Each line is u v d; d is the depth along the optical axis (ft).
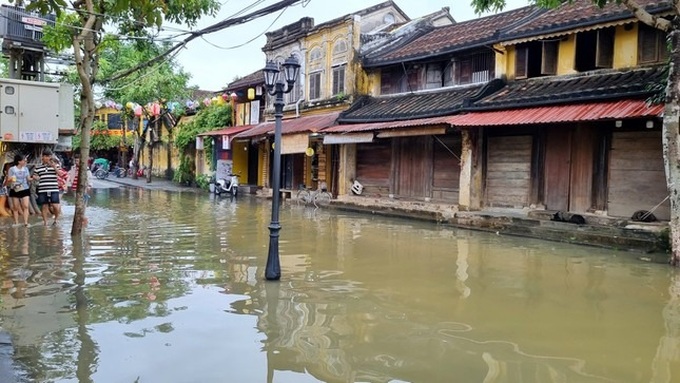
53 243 35.12
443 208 52.49
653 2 41.09
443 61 59.21
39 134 43.19
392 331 19.01
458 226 47.52
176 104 104.12
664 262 31.27
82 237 37.93
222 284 25.27
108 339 17.75
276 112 26.43
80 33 39.04
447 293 24.20
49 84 43.52
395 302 22.66
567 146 43.98
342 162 66.69
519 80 49.65
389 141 61.36
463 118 46.73
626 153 40.29
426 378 15.11
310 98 76.95
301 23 78.69
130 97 99.04
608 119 35.83
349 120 62.64
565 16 46.57
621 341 18.13
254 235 40.91
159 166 131.23
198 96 132.46
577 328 19.47
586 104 39.91
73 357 16.20
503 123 42.04
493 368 15.81
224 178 93.09
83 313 20.45
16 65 49.75
